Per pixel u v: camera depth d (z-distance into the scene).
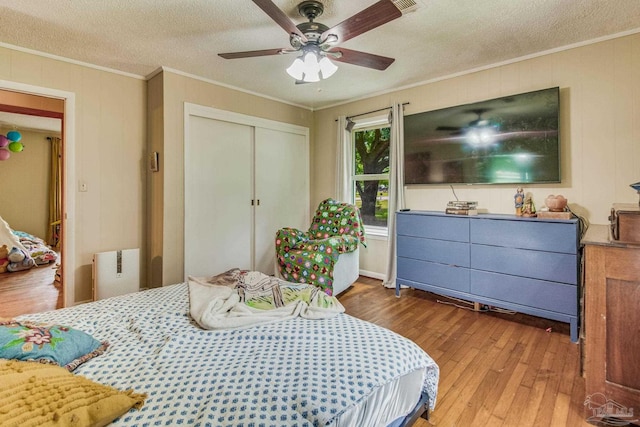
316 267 3.18
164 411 0.90
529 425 1.56
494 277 2.79
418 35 2.57
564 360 2.15
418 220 3.29
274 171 4.31
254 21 2.36
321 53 2.10
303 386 1.01
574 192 2.76
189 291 1.75
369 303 3.27
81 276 3.11
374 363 1.17
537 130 2.84
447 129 3.39
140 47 2.79
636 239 1.55
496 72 3.13
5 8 2.18
